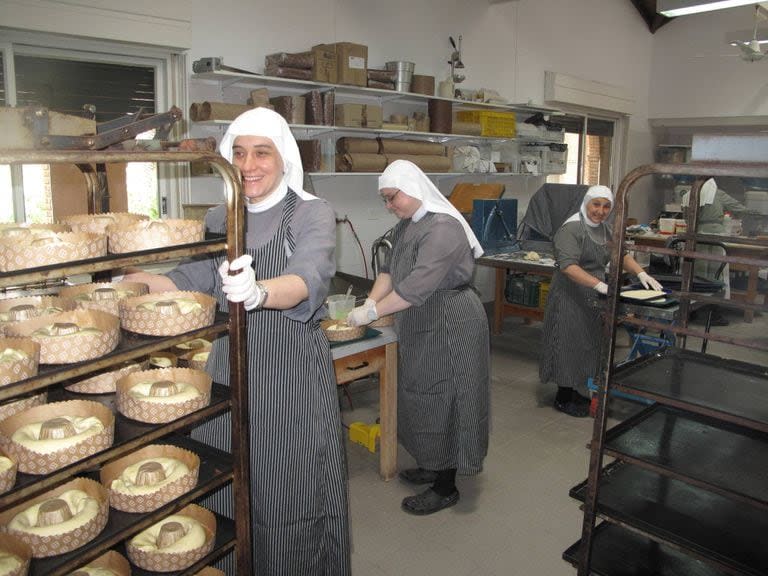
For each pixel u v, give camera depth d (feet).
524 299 16.74
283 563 5.16
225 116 11.80
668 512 4.49
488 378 8.24
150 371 4.60
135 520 3.94
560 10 22.07
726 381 4.79
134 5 11.18
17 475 3.48
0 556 3.54
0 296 5.26
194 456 4.44
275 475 5.02
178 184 12.66
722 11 25.81
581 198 16.21
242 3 13.16
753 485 4.06
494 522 8.23
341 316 8.56
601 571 4.64
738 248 16.65
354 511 8.43
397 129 15.11
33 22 10.11
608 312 4.44
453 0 18.06
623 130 26.94
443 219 7.52
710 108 26.76
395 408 9.10
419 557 7.48
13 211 10.96
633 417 5.06
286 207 5.00
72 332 3.93
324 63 13.28
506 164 19.03
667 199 28.63
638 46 26.81
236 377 4.34
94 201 5.76
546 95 21.95
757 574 3.76
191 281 5.36
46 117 3.34
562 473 9.59
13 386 3.25
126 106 12.03
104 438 3.71
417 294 7.33
